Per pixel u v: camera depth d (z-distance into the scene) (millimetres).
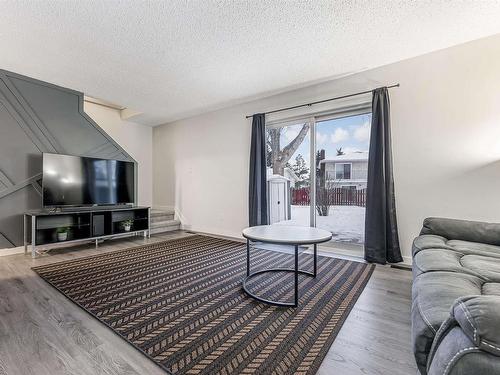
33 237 2986
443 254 1557
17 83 3225
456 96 2500
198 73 3051
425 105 2650
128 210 4066
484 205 2391
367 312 1729
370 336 1455
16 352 1294
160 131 5445
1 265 2703
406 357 1275
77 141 3850
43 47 2486
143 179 5414
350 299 1917
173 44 2424
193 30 2201
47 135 3516
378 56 2670
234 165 4293
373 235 2803
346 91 3145
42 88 3443
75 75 3160
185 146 4996
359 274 2451
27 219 3209
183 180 5039
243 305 1821
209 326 1549
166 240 3994
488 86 2361
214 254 3170
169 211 5062
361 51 2568
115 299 1906
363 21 2092
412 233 2729
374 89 2900
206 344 1373
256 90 3580
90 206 3799
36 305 1805
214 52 2570
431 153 2629
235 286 2168
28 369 1178
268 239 1915
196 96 3824
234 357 1271
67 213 3285
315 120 3504
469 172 2453
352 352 1314
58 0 1831
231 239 4086
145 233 4223
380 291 2061
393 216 2750
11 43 2414
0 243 3131
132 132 5211
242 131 4180
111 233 3775
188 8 1925
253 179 3848
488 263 1387
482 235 1885
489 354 565
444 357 645
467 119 2453
